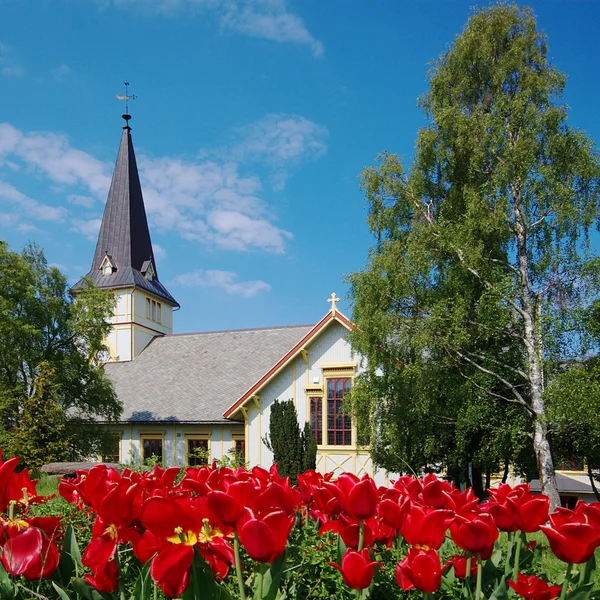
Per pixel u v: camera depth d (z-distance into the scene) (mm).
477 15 20797
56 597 2309
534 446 17406
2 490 2338
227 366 34781
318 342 23734
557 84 19703
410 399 18297
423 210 20172
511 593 2232
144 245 46906
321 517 3389
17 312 27938
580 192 18688
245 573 2604
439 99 20969
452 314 17969
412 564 1895
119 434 31734
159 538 1785
